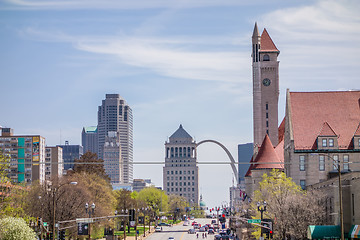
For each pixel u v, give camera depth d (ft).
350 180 591.37
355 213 573.33
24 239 513.04
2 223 513.04
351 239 579.89
